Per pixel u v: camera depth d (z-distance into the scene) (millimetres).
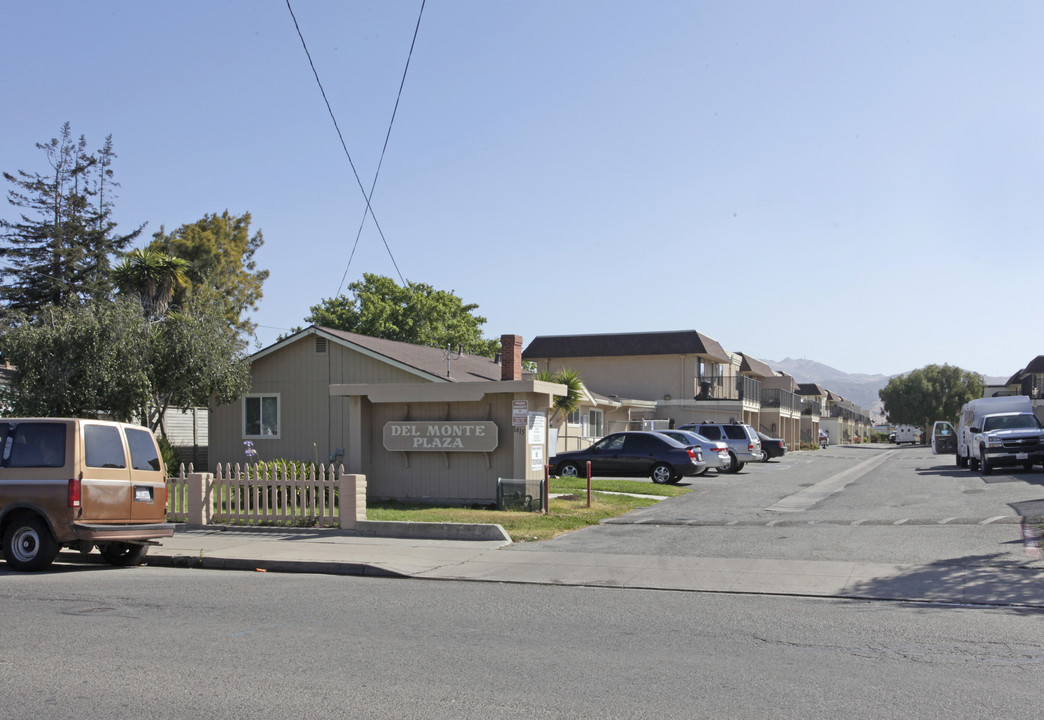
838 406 92062
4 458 12297
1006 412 29469
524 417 19031
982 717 5641
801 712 5742
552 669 6820
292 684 6363
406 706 5852
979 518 15742
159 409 24250
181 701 5949
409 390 19828
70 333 21422
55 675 6578
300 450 26438
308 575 12234
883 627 8461
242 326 51281
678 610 9398
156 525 13156
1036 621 8719
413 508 18797
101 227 46562
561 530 15891
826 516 17141
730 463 31984
